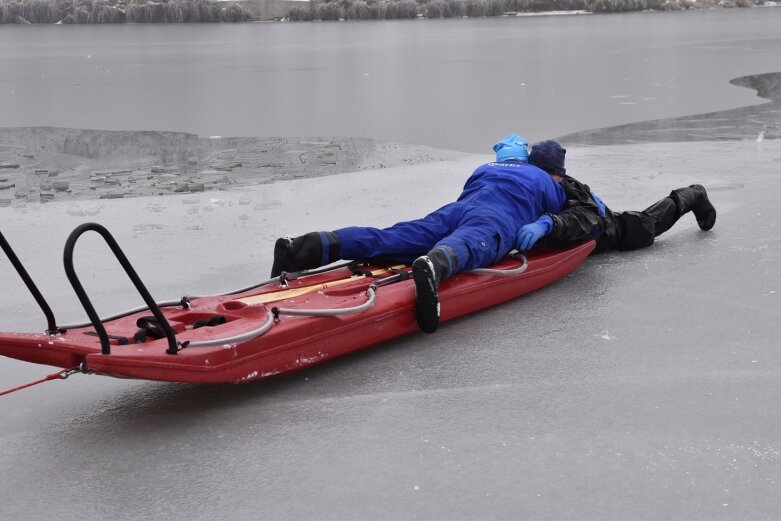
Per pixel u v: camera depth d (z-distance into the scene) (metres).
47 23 90.62
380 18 95.06
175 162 12.02
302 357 4.46
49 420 4.21
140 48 44.28
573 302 5.78
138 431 4.05
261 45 45.19
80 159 12.38
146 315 4.59
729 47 34.88
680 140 13.00
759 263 6.52
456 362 4.78
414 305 5.01
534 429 3.94
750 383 4.38
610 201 8.78
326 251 5.39
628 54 31.78
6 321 5.61
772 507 3.25
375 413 4.15
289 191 9.71
